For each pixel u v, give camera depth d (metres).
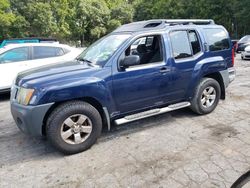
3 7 27.34
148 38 4.88
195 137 4.38
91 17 42.56
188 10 36.38
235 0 30.03
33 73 4.15
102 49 4.66
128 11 45.84
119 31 4.95
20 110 3.80
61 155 4.01
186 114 5.46
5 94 8.08
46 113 3.85
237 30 32.62
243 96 6.61
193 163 3.58
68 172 3.54
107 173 3.47
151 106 4.70
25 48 7.65
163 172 3.42
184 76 4.92
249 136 4.32
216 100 5.47
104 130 4.82
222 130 4.61
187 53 5.01
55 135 3.83
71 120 3.92
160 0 41.94
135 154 3.92
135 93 4.43
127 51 4.49
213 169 3.42
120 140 4.40
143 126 4.94
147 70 4.47
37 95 3.71
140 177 3.34
